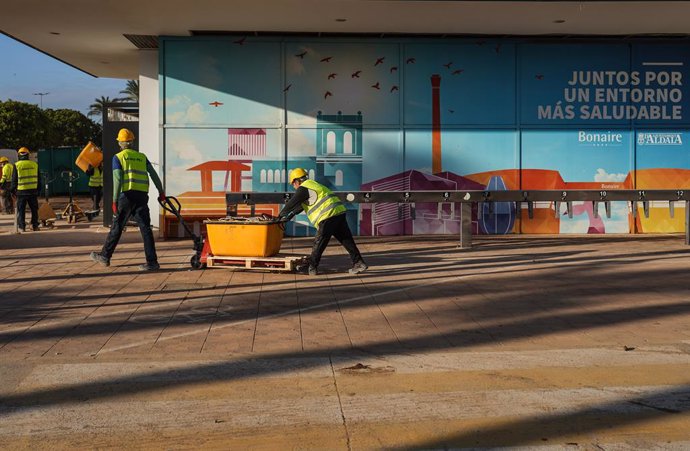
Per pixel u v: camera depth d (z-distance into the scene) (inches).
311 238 642.8
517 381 233.5
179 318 322.7
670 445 181.0
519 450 178.2
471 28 616.1
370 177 656.4
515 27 612.4
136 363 254.4
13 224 830.5
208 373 243.0
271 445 182.5
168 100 643.5
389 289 389.7
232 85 645.3
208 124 645.9
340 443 183.5
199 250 458.6
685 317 321.7
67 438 187.3
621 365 251.3
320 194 433.7
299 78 649.0
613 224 671.8
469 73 657.6
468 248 559.5
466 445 181.5
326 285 401.7
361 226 659.4
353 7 540.1
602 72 665.6
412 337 290.7
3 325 309.1
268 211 652.1
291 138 650.8
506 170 663.1
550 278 420.8
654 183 672.4
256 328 304.7
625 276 426.0
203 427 194.9
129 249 567.5
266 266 437.1
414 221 662.5
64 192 1710.1
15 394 221.6
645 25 607.2
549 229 669.3
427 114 657.0
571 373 242.1
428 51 654.5
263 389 226.4
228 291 383.9
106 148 727.7
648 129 670.5
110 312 334.0
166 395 220.8
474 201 548.7
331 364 253.3
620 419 199.0
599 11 553.0
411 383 231.9
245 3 528.1
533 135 663.8
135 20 582.9
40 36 645.3
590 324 310.7
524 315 327.9
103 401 215.5
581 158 667.4
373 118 654.5
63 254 537.3
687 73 671.1
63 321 316.2
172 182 647.1
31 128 2320.4
